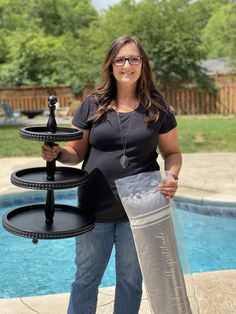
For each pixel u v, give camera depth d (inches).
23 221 90.3
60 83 1107.9
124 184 87.4
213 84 844.6
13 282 190.1
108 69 94.8
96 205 94.8
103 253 97.4
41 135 82.8
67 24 1967.3
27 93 973.2
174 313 87.2
